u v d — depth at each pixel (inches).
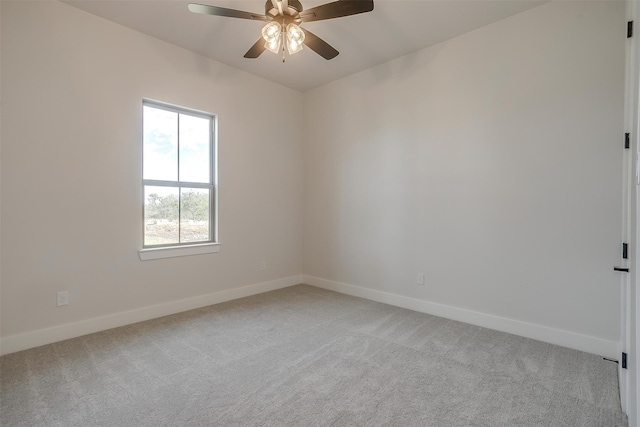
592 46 90.7
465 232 116.4
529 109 101.7
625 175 71.5
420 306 129.0
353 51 128.9
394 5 99.0
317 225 170.7
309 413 64.6
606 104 88.8
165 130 125.6
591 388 73.6
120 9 101.8
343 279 158.4
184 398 69.4
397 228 136.6
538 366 83.7
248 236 152.3
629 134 66.0
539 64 99.6
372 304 138.5
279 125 165.0
